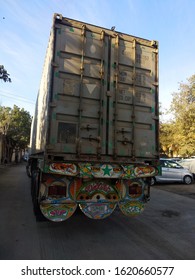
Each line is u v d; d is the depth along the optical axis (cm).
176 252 392
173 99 1970
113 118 486
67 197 439
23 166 2981
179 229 520
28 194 902
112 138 480
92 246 403
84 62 475
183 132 1903
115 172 455
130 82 514
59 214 430
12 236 439
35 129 959
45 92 546
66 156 436
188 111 1855
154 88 539
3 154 2855
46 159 419
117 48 509
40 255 361
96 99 475
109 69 496
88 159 452
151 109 528
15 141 3597
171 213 667
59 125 441
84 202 447
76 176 428
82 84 467
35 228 490
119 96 498
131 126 500
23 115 3916
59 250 381
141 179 499
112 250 390
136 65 525
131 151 495
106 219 575
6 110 3775
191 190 1098
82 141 453
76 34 477
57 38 459
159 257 370
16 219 554
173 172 1298
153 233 488
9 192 936
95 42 490
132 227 524
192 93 1844
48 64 512
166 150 2458
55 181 436
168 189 1128
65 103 450
